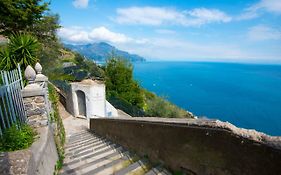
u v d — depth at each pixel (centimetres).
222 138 263
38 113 468
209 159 289
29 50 816
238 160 240
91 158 504
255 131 233
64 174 407
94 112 1474
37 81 732
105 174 385
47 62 1811
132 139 554
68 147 699
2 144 325
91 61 3912
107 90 2472
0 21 1292
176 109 2636
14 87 414
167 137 391
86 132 1120
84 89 1432
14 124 365
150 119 465
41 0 1426
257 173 215
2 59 768
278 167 191
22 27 1405
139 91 2722
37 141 381
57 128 664
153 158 446
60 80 1886
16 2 1288
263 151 207
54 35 1838
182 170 354
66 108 1636
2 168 221
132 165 414
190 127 324
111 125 743
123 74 2572
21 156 246
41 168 308
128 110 1827
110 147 622
